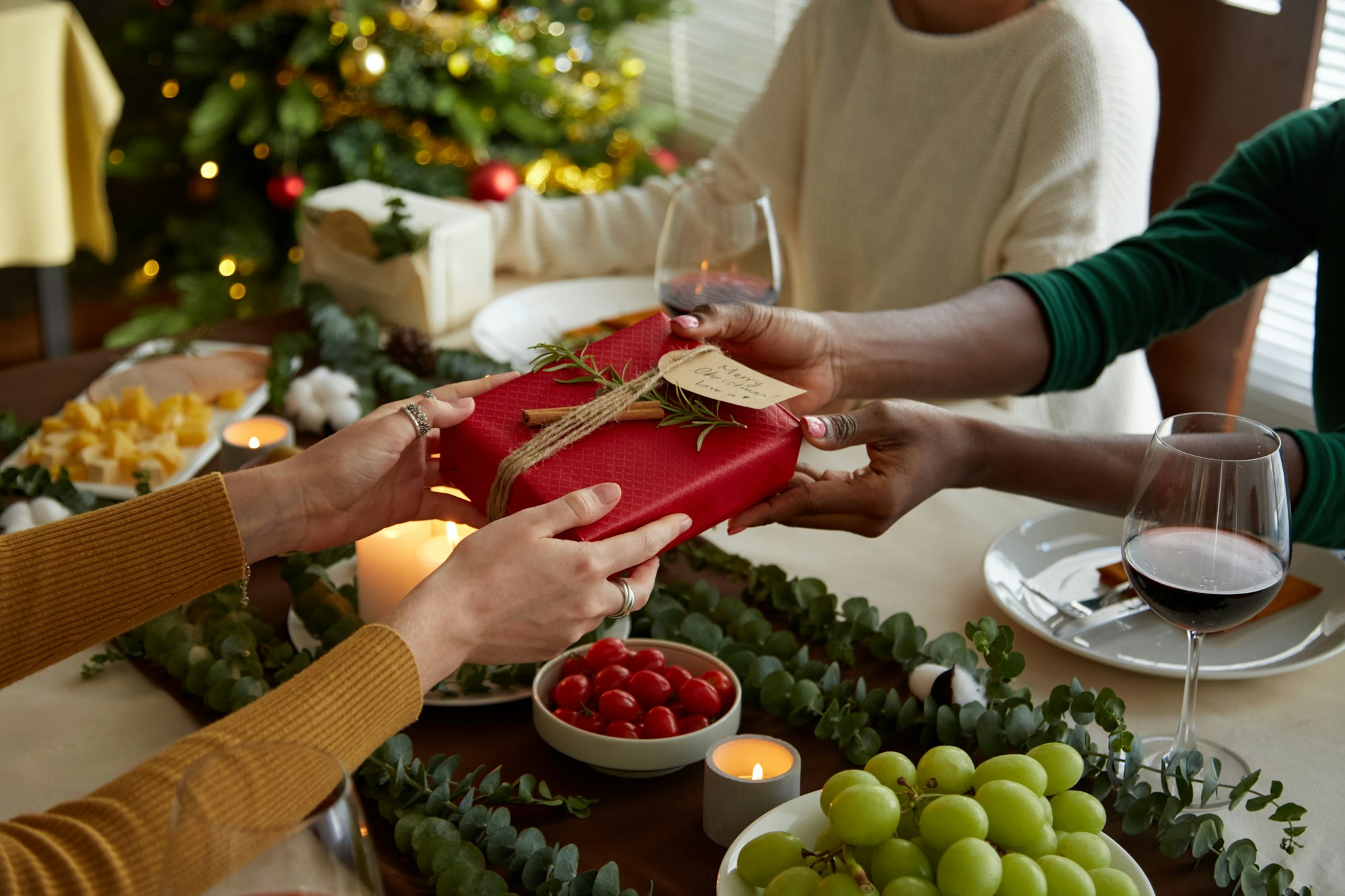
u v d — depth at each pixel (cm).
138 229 347
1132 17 164
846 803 66
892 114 175
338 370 147
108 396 135
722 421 85
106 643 100
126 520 78
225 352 148
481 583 71
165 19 293
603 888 71
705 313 102
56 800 82
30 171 257
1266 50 158
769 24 288
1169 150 172
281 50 276
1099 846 68
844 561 116
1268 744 90
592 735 82
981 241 169
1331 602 103
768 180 190
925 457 96
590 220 186
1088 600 107
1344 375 124
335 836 45
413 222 163
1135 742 82
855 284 188
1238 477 78
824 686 91
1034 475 103
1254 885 74
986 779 69
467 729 90
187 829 44
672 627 99
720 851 78
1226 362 174
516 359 152
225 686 89
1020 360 126
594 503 74
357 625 95
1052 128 156
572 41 277
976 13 167
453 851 74
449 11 270
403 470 92
